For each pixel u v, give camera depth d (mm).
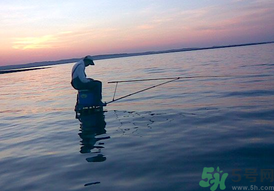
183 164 4078
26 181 4027
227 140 5004
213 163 4035
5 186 3928
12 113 10820
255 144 4664
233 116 6773
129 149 4977
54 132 6891
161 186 3461
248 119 6371
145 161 4324
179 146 4898
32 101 13891
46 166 4555
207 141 5047
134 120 7336
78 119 8172
